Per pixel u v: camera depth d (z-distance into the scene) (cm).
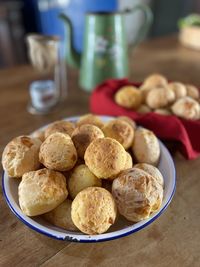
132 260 23
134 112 38
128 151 31
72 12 122
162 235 25
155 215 23
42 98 47
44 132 32
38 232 23
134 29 179
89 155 25
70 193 26
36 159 27
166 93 39
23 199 23
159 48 83
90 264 22
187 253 23
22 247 24
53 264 22
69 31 53
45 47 47
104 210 22
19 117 45
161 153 31
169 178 28
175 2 165
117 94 42
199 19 87
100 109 42
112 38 50
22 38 127
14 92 54
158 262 23
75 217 22
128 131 30
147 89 42
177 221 26
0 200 29
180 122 36
